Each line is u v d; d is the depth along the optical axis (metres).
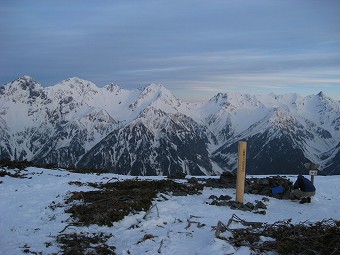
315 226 11.37
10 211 13.38
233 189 20.09
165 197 16.48
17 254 9.62
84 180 20.78
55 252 9.85
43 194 16.16
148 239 10.77
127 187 18.30
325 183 24.67
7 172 21.02
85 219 12.27
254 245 9.75
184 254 9.75
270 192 19.34
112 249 10.23
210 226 12.12
